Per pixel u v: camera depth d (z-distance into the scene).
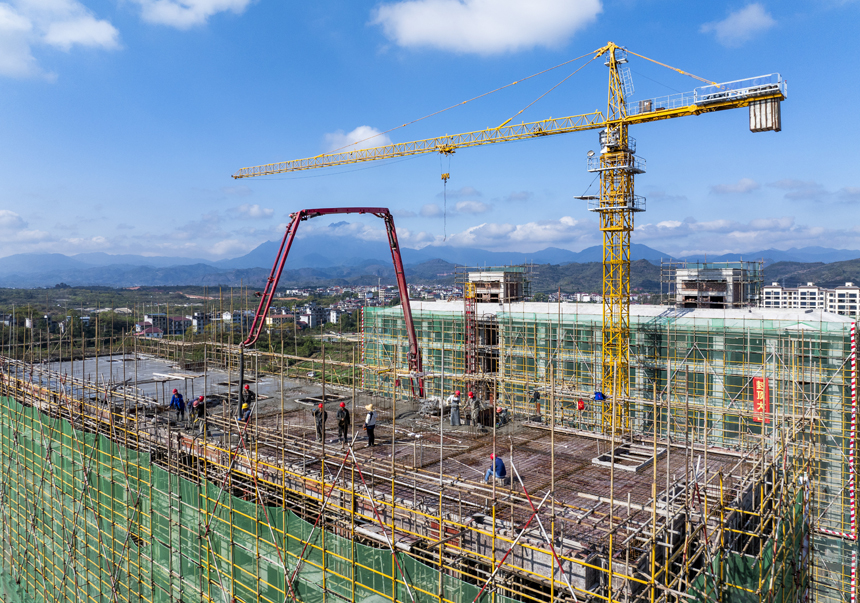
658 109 61.19
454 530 19.52
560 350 56.84
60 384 39.97
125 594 30.19
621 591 15.93
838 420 40.47
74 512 32.41
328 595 20.52
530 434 33.00
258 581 21.92
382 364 63.22
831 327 41.72
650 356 52.31
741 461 24.91
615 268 62.06
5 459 42.56
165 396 41.50
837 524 40.03
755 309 52.50
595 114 70.06
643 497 22.92
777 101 55.28
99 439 31.31
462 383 50.31
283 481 22.61
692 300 60.94
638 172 62.25
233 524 23.48
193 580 26.16
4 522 43.91
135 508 28.17
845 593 37.66
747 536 22.56
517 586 18.33
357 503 22.34
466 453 29.38
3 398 42.03
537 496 23.19
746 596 19.48
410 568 17.83
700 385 47.69
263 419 35.91
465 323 58.28
